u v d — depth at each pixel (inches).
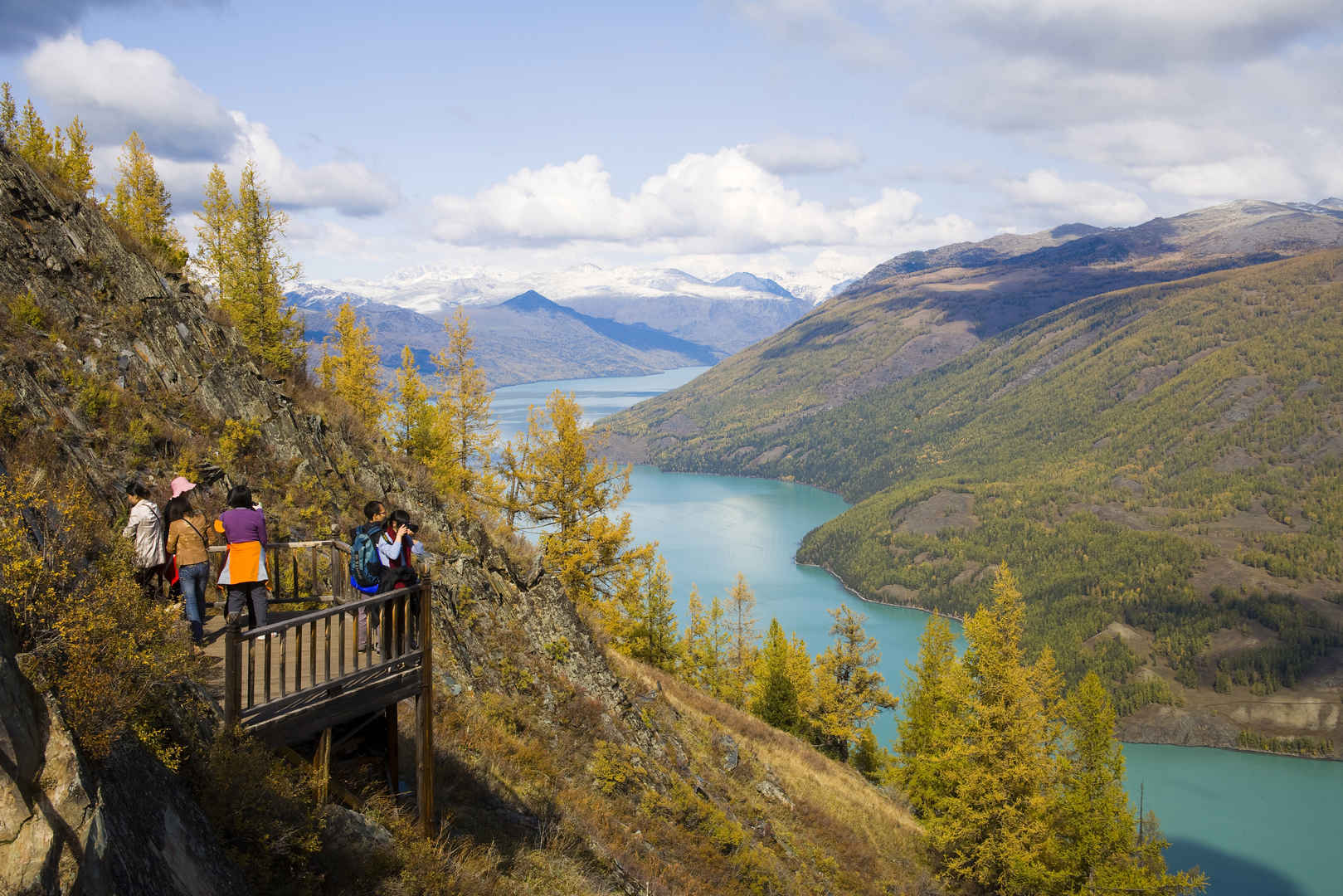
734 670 2439.7
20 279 584.4
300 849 301.1
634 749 773.9
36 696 206.8
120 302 668.7
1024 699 1343.5
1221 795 6402.6
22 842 178.9
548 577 863.1
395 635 371.2
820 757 1552.7
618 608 1563.7
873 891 1022.4
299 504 703.1
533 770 608.7
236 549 379.9
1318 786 6609.3
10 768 184.2
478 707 631.8
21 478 306.0
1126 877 1352.1
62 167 777.6
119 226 745.6
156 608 286.8
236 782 280.7
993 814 1312.7
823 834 1083.9
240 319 1146.0
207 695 314.2
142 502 374.9
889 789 1738.4
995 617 1408.7
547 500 1379.2
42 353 546.6
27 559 241.4
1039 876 1273.4
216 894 247.0
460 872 394.6
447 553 762.8
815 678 2301.9
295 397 883.4
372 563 391.2
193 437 643.5
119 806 219.1
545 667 753.6
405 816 398.0
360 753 425.7
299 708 328.5
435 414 1469.0
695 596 2364.7
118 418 567.5
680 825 743.1
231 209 1209.4
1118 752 1412.4
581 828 579.2
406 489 872.9
